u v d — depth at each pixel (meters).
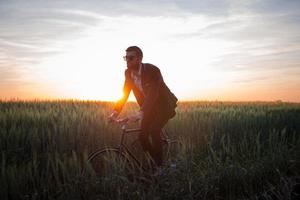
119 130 7.26
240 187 5.11
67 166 5.39
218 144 7.47
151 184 4.72
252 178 5.29
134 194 4.42
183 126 8.12
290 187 4.90
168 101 5.52
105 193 4.52
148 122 5.34
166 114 5.51
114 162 4.79
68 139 6.59
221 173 5.24
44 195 4.58
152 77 5.23
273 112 12.79
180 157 5.46
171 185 4.71
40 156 5.88
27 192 4.69
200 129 8.21
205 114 10.42
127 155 5.27
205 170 5.43
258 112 12.04
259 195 4.87
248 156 6.55
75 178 4.68
